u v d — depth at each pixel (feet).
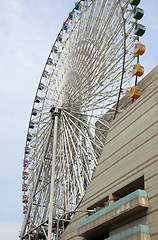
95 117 125.90
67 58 146.00
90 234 103.09
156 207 76.13
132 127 98.17
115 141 105.09
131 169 90.79
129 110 103.24
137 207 79.36
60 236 119.65
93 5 131.64
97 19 127.54
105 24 122.72
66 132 128.57
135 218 82.48
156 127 86.63
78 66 133.39
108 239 86.48
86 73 127.24
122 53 112.98
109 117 141.90
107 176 102.22
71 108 132.46
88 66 127.34
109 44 118.83
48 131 137.18
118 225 89.66
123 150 98.37
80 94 128.47
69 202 122.42
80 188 121.08
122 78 106.93
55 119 131.44
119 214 85.20
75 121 131.85
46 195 134.92
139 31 108.99
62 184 128.57
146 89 110.93
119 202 87.51
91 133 125.59
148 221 77.10
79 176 118.52
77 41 139.54
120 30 115.85
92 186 109.50
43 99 161.99
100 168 108.17
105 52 119.75
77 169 125.70
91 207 107.86
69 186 127.65
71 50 143.64
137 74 109.19
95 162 118.83
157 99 90.58
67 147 132.98
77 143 128.98
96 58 123.24
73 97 132.87
